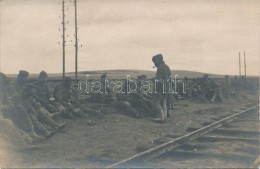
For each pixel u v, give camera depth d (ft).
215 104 47.32
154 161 17.02
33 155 17.75
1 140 19.12
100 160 16.72
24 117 21.80
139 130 25.64
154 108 31.83
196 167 15.96
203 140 22.80
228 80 56.59
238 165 16.43
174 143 19.97
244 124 29.19
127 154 18.29
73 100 31.96
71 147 19.83
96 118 30.17
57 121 27.25
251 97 52.60
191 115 34.50
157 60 32.01
